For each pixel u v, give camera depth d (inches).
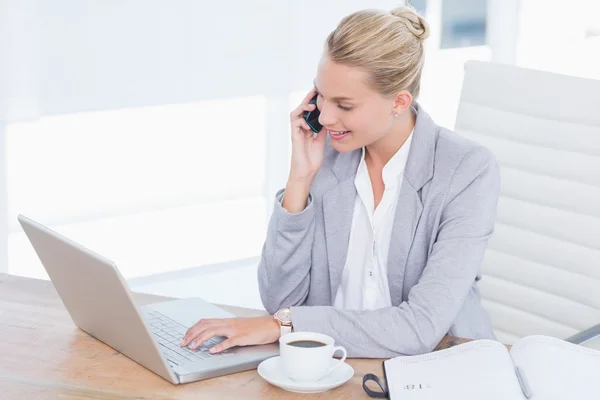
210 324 71.1
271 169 179.6
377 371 67.0
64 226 158.6
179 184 169.2
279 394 62.2
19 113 150.4
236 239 177.9
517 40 201.9
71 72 154.3
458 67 200.5
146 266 168.4
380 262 82.7
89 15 154.3
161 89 163.8
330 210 84.4
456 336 78.6
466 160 80.4
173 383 63.6
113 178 161.9
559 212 90.9
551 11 201.3
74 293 70.6
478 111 95.4
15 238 154.6
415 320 72.0
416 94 78.9
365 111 75.7
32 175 153.7
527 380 61.2
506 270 94.7
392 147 82.2
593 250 89.2
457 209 79.0
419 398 59.6
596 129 88.7
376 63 73.9
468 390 60.2
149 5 159.8
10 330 74.8
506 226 94.3
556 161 90.7
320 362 62.2
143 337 63.7
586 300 90.0
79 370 66.4
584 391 59.8
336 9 181.6
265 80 175.2
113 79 158.6
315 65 181.0
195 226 172.6
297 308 71.5
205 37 166.7
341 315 71.1
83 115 156.8
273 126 178.1
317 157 82.2
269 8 172.9
